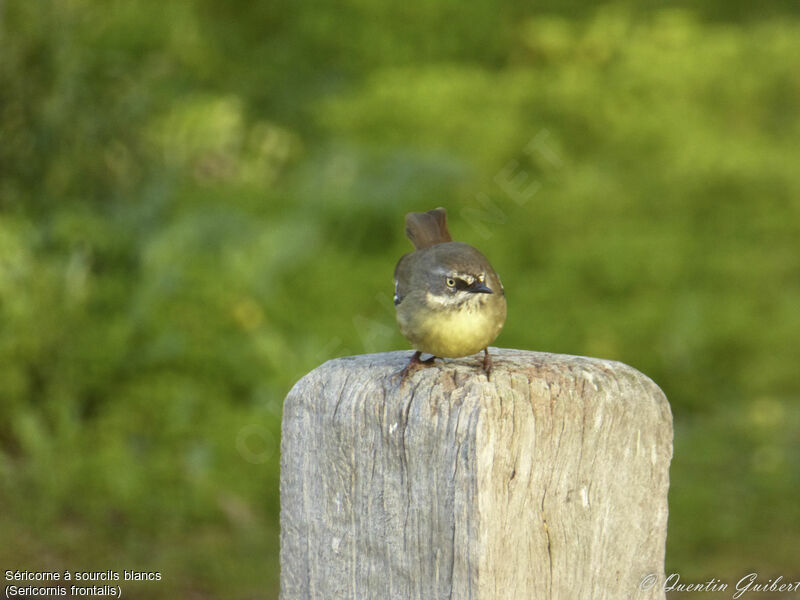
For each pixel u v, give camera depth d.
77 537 8.38
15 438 9.78
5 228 10.52
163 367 11.06
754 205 17.88
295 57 21.59
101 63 12.70
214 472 9.74
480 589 3.82
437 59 21.89
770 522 9.41
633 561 4.29
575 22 22.50
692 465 10.82
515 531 3.92
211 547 8.56
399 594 4.09
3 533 8.23
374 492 4.14
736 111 20.52
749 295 15.47
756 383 13.28
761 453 11.03
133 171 12.71
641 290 15.30
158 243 11.97
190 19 19.94
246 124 19.14
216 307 11.96
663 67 19.94
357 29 21.64
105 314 11.30
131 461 9.50
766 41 21.31
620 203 17.31
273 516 9.34
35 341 10.14
